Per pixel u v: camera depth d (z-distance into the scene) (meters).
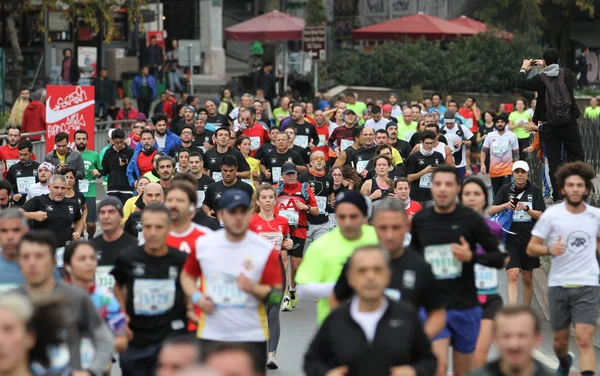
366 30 112.62
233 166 34.56
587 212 24.39
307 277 20.23
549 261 41.88
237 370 12.70
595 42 134.38
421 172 45.56
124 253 21.41
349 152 48.16
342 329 16.28
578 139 40.78
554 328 24.98
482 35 110.50
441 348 21.14
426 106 79.31
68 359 17.16
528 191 32.62
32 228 36.47
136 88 87.12
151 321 21.27
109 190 48.56
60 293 17.42
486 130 78.69
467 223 21.27
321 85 106.25
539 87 40.50
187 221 23.52
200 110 53.91
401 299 18.81
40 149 61.50
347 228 20.14
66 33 95.62
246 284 20.12
